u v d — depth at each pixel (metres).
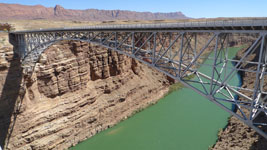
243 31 12.73
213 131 33.81
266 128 24.14
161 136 33.75
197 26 15.15
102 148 31.70
